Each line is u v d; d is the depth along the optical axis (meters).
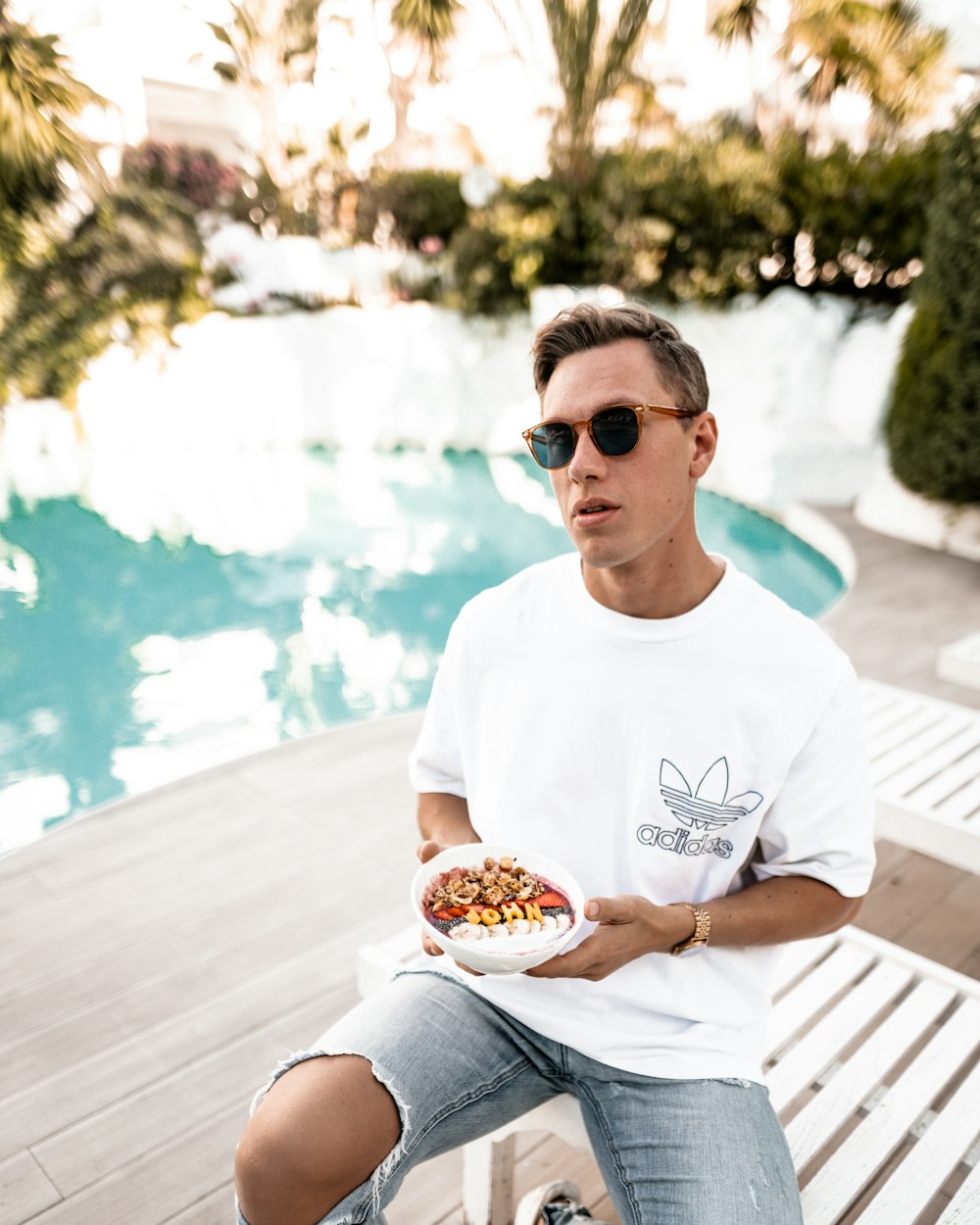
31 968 2.23
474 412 9.83
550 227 9.48
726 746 1.21
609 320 1.16
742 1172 1.08
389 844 2.79
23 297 8.22
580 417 1.15
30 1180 1.69
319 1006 2.13
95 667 5.11
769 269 8.32
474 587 6.35
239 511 7.64
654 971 1.24
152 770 4.07
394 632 5.67
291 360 9.05
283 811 2.96
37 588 6.10
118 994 2.16
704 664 1.21
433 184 10.73
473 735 1.40
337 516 7.64
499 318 9.73
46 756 4.21
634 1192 1.13
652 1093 1.19
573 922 1.10
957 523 6.05
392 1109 1.13
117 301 8.62
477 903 1.15
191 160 10.25
